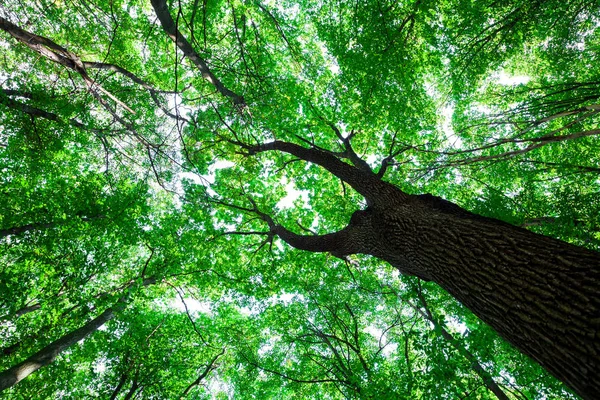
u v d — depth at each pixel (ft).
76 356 28.71
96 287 30.96
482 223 11.46
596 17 27.07
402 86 27.43
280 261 36.40
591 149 30.30
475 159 21.81
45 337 25.11
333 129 33.45
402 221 14.14
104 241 30.19
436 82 35.29
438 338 19.83
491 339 20.24
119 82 33.47
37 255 25.08
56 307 24.86
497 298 8.72
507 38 26.81
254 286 36.40
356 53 25.86
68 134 28.53
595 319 6.64
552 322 7.28
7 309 24.68
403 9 24.40
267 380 36.65
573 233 22.17
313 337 35.60
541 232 26.43
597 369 6.28
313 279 36.27
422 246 12.29
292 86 31.07
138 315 37.47
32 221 26.53
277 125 33.24
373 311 38.45
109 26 28.14
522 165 31.89
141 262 36.65
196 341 42.22
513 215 24.80
